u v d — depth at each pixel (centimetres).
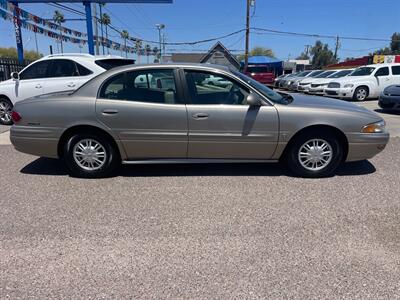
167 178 466
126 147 452
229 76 440
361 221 343
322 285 249
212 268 269
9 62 1385
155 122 440
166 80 442
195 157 458
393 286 247
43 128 450
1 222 343
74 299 236
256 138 443
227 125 439
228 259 280
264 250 293
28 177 473
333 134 451
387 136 456
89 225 337
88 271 266
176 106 438
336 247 297
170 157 459
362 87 1533
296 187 432
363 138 445
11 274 262
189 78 443
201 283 251
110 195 409
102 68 784
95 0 1498
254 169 502
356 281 253
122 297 237
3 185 442
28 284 251
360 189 426
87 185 443
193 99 441
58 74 795
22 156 575
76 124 444
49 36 1719
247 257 283
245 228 330
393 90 1060
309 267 270
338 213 361
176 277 258
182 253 289
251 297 237
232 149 449
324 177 467
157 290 244
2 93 830
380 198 398
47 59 803
